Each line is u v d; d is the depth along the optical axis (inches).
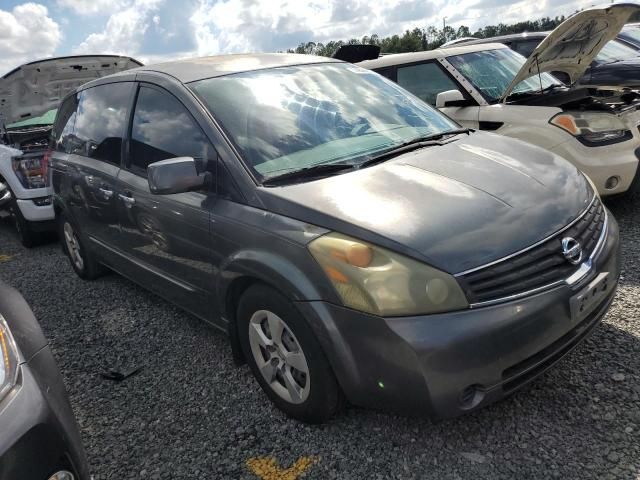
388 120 132.8
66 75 280.7
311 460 96.0
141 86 144.3
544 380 108.3
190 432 108.1
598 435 92.7
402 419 102.9
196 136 119.6
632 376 105.6
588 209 104.4
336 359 90.2
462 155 114.9
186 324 155.6
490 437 95.7
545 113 187.3
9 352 76.4
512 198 97.9
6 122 284.8
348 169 109.4
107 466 101.9
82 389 129.1
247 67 135.4
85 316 170.7
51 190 197.2
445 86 225.1
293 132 118.6
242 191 107.1
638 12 173.6
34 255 253.0
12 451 66.7
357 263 86.2
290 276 93.6
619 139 177.0
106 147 156.8
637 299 133.3
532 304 86.1
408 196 96.7
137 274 152.6
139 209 136.6
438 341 81.2
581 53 205.6
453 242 86.5
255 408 112.7
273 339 104.2
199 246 116.6
